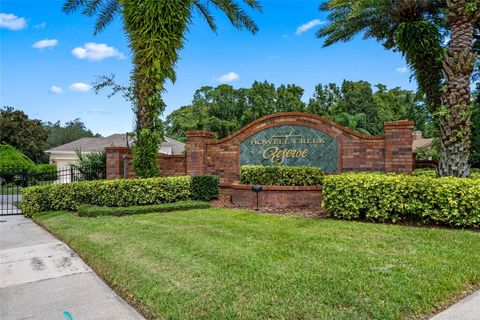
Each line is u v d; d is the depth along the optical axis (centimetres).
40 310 373
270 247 523
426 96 1159
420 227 641
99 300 396
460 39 746
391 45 1400
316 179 962
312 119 1078
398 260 447
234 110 4359
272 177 993
